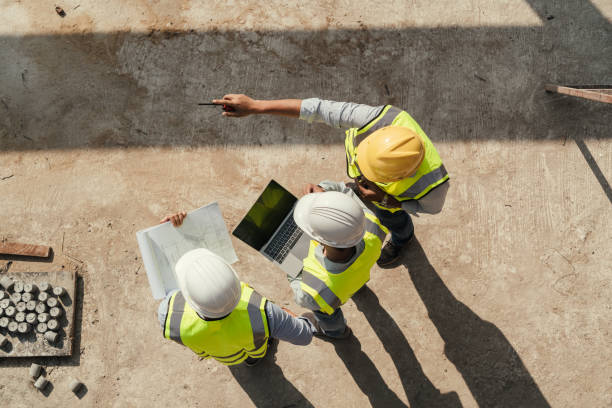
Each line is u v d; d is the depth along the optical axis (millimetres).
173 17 4344
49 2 4344
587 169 4078
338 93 4250
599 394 3646
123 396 3611
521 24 4398
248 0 4391
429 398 3660
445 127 4176
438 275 3877
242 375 3668
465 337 3764
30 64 4234
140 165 4051
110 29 4309
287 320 2588
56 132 4102
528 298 3828
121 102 4172
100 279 3799
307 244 2965
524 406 3635
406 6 4422
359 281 2523
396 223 3229
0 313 3605
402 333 3773
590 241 3920
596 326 3764
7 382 3582
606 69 4320
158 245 2916
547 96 4238
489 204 4000
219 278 2242
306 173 4082
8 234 3869
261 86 4238
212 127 4137
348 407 3646
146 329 3719
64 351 3598
